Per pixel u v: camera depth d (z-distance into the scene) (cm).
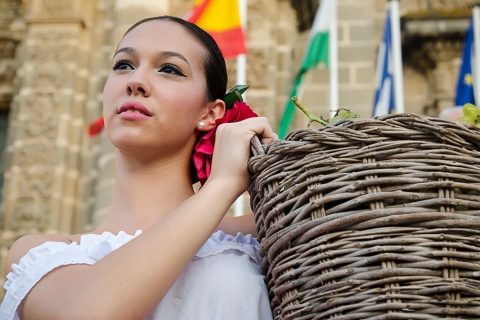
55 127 1303
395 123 299
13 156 1290
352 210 293
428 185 288
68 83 1334
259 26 1276
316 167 300
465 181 293
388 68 1062
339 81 1302
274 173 312
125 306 296
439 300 277
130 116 350
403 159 295
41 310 305
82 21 1373
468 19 1341
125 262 302
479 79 1052
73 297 297
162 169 365
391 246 283
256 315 322
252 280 328
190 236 312
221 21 960
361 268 284
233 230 388
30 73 1340
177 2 1290
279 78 1282
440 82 1325
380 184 291
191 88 361
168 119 353
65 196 1275
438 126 296
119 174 368
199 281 326
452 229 286
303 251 297
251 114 371
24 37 1433
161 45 362
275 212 308
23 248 348
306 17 1340
